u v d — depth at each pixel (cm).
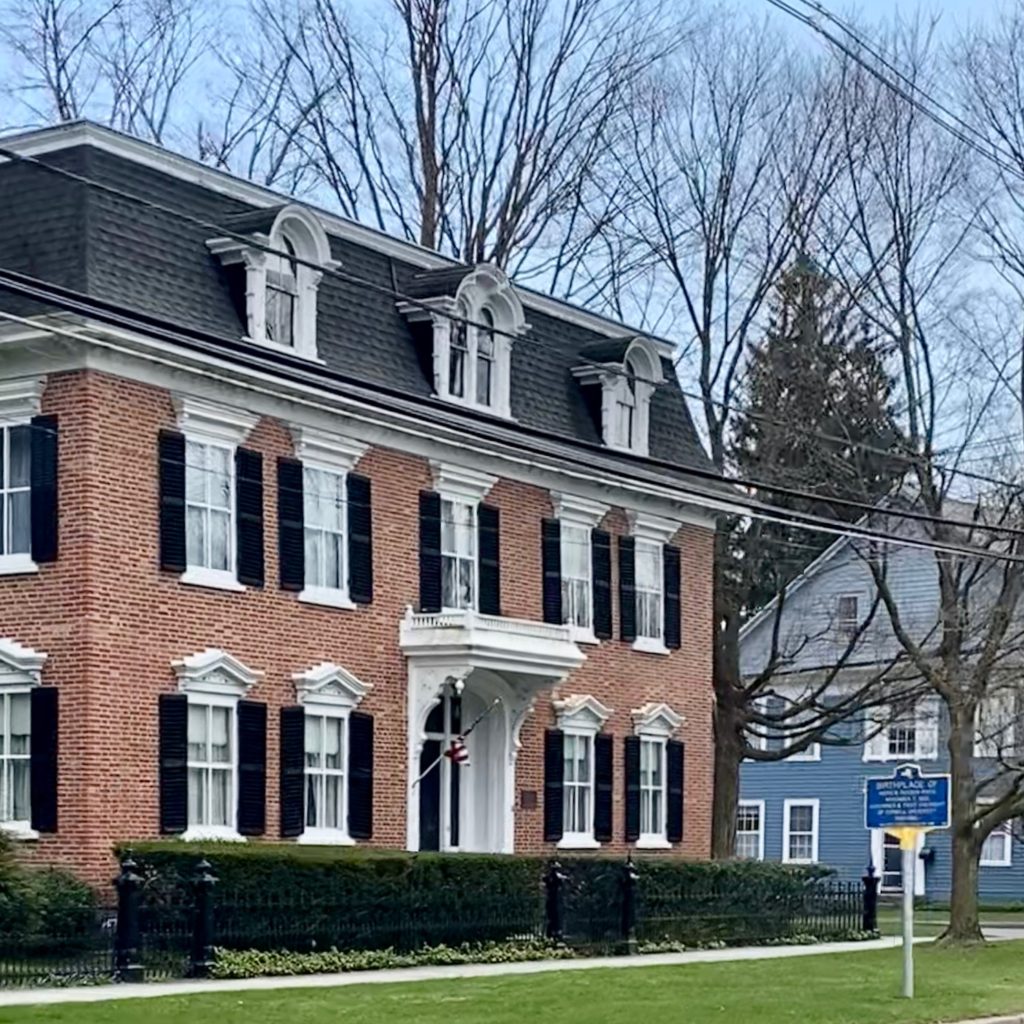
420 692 3653
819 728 4775
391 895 3089
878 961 3381
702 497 3666
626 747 4222
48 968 2634
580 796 4097
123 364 3122
